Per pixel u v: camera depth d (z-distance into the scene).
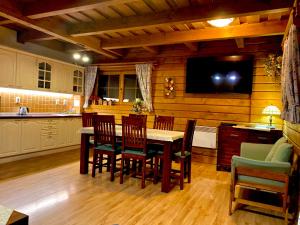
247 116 4.84
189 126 3.49
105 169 4.25
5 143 4.30
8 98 4.85
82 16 3.93
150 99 5.69
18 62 4.71
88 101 6.49
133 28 3.83
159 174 3.91
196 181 3.81
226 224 2.46
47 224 2.25
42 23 3.82
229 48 4.98
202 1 3.25
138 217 2.50
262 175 2.53
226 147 4.45
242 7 3.07
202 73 5.09
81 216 2.45
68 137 5.76
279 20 3.75
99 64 6.31
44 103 5.70
